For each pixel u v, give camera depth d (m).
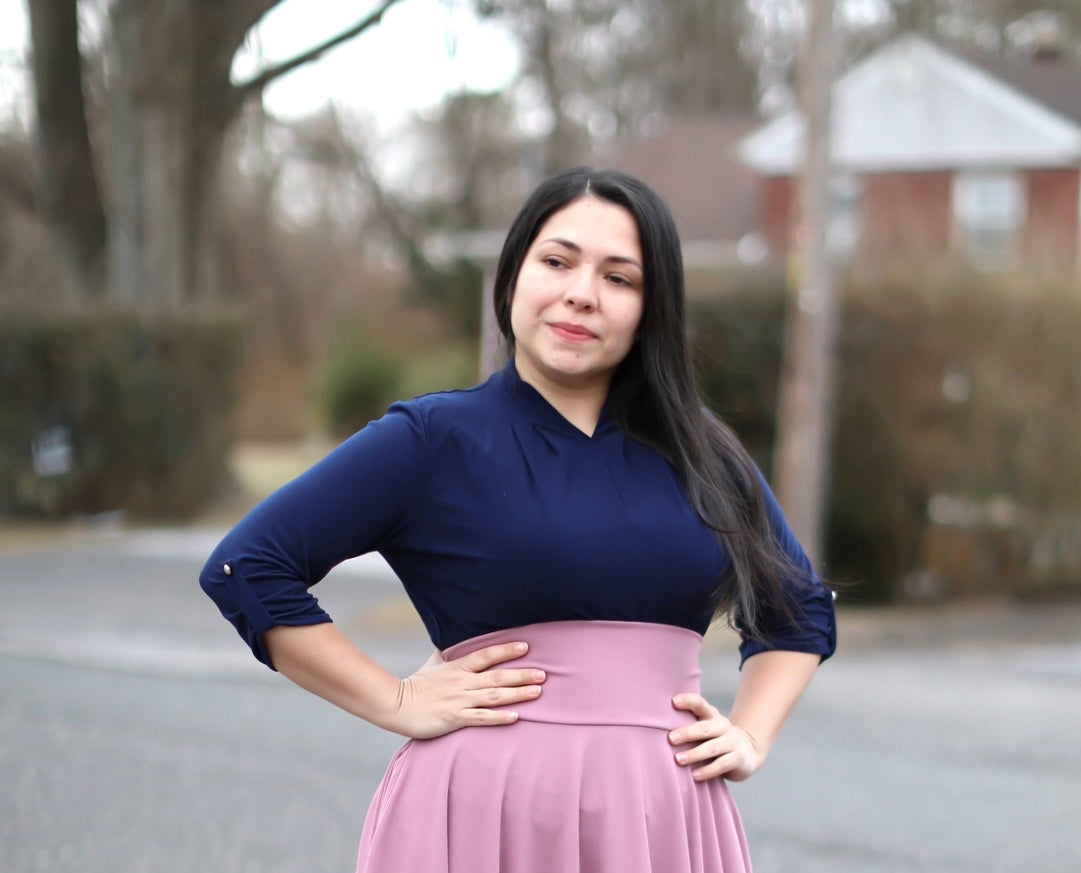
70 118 20.27
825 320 11.48
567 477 2.37
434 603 2.38
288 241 39.28
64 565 13.23
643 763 2.33
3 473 16.88
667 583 2.37
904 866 5.30
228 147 25.42
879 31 31.19
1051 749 7.54
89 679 8.22
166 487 17.66
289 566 2.29
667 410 2.44
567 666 2.33
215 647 9.52
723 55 32.06
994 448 12.98
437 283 35.47
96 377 17.09
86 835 5.25
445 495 2.34
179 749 6.59
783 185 27.17
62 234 20.56
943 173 26.31
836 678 9.56
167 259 19.88
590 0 29.14
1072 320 12.96
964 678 9.74
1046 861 5.45
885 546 13.01
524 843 2.30
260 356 37.62
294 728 7.12
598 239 2.41
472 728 2.34
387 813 2.37
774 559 2.50
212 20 19.27
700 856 2.38
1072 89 26.77
